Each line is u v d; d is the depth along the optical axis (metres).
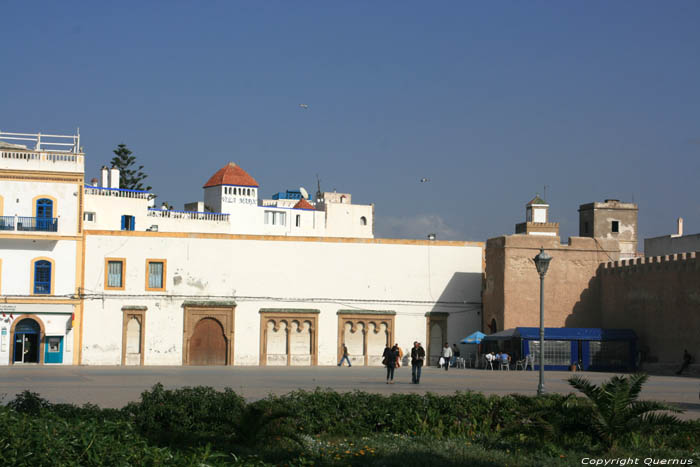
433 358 58.41
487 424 20.03
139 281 53.84
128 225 74.50
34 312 51.62
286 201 103.44
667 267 49.69
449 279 58.97
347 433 19.61
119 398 26.86
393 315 57.81
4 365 50.50
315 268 56.97
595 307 56.31
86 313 52.81
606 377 44.19
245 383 34.72
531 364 51.19
